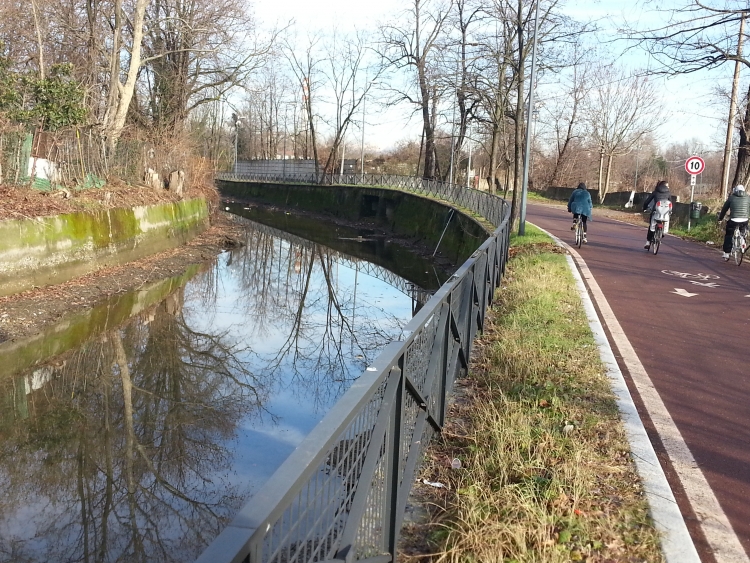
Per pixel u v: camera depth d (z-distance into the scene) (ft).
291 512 6.47
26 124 54.95
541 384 19.20
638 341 24.53
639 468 13.99
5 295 43.47
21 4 78.33
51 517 21.39
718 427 16.61
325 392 34.68
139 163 77.97
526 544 11.25
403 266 81.00
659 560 10.80
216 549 4.99
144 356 38.93
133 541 20.11
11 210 46.06
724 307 31.37
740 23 41.93
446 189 101.40
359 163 213.05
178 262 69.00
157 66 100.48
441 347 15.35
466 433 16.28
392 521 10.94
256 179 218.79
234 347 42.65
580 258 46.80
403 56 103.65
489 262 28.58
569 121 180.04
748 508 12.69
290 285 67.46
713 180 203.10
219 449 26.78
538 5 60.23
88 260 54.13
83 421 29.17
